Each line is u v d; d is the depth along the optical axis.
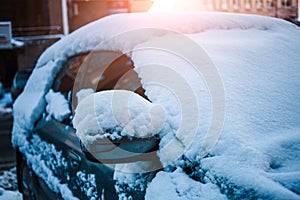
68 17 17.12
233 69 2.45
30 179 3.58
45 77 3.70
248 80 2.38
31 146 3.52
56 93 3.45
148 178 2.03
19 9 16.66
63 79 3.53
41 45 16.12
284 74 2.51
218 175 1.77
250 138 1.92
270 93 2.29
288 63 2.65
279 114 2.14
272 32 3.20
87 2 17.06
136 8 16.53
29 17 16.72
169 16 3.13
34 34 16.55
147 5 16.27
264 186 1.61
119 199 2.13
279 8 13.40
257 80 2.39
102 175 2.26
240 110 2.12
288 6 13.53
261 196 1.58
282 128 2.04
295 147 1.90
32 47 16.03
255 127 2.01
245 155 1.80
